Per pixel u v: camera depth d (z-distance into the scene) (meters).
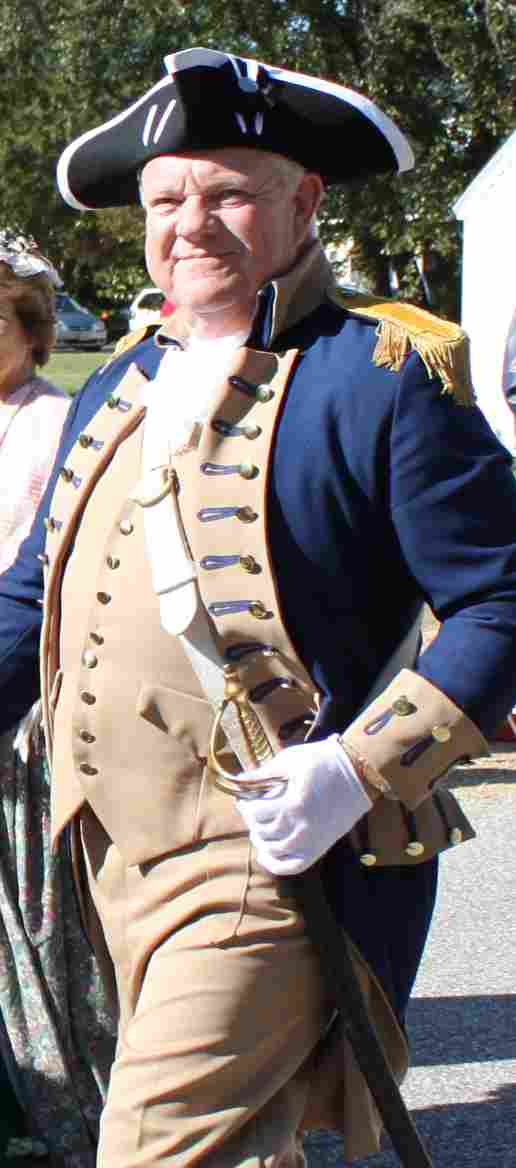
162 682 2.54
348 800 2.35
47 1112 3.57
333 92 2.56
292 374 2.51
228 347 2.60
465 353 2.48
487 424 2.52
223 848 2.52
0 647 2.86
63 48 23.30
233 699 2.46
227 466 2.50
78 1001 3.56
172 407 2.60
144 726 2.56
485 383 14.87
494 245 15.29
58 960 3.54
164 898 2.56
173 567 2.49
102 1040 3.58
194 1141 2.43
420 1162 2.39
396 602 2.54
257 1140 2.46
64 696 2.68
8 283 3.63
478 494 2.44
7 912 3.54
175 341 2.72
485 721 2.39
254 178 2.54
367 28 22.11
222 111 2.52
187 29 22.47
